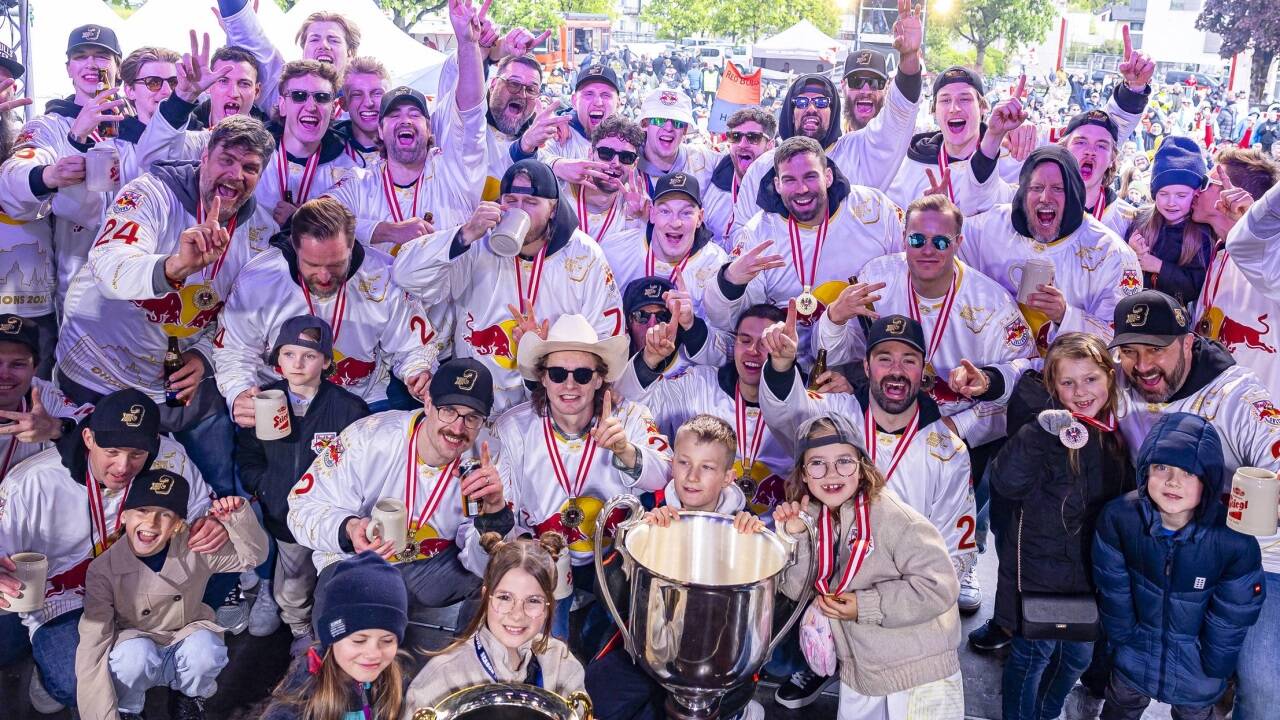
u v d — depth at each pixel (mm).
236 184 4797
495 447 4492
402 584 3318
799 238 5719
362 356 5020
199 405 4949
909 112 6230
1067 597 3906
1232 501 3621
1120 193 7434
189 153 5852
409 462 4273
